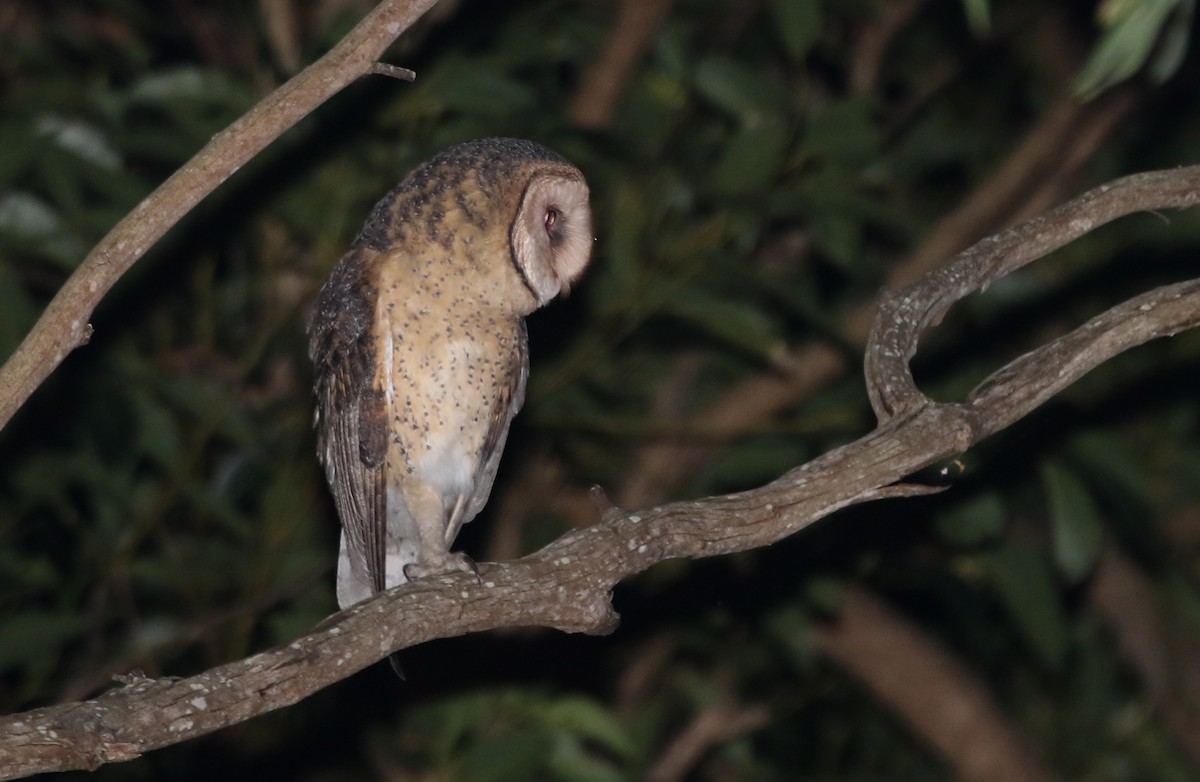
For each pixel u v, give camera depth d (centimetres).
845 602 1200
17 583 1030
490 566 563
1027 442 1032
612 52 1064
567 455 1155
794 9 995
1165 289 612
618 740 1020
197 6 1081
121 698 478
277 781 1111
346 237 1012
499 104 983
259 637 1069
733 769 1262
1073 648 1259
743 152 984
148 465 1081
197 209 1014
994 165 1233
